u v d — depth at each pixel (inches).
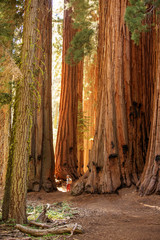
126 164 555.5
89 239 225.3
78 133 1044.5
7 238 218.2
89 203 474.0
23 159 279.4
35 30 300.8
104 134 574.6
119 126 575.2
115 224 293.6
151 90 626.8
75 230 245.8
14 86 303.7
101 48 663.8
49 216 335.6
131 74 610.5
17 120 283.9
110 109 582.6
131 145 572.1
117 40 605.0
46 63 701.9
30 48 294.4
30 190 610.9
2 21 368.5
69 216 344.8
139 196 473.7
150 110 619.5
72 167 849.5
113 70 599.8
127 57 603.8
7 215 278.4
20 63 293.3
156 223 297.7
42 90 686.5
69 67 909.2
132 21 436.5
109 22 620.1
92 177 549.3
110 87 593.0
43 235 238.4
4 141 675.4
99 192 526.3
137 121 593.9
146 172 495.5
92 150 585.6
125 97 594.9
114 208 420.5
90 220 319.9
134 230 254.8
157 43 553.6
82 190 542.0
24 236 232.4
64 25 959.0
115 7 615.8
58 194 587.8
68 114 882.1
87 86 1301.7
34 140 649.0
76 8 800.3
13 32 378.0
